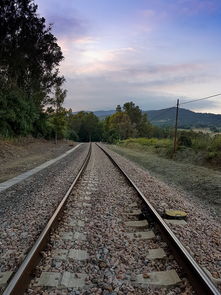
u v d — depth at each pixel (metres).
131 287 3.16
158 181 11.63
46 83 36.69
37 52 29.31
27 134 33.31
